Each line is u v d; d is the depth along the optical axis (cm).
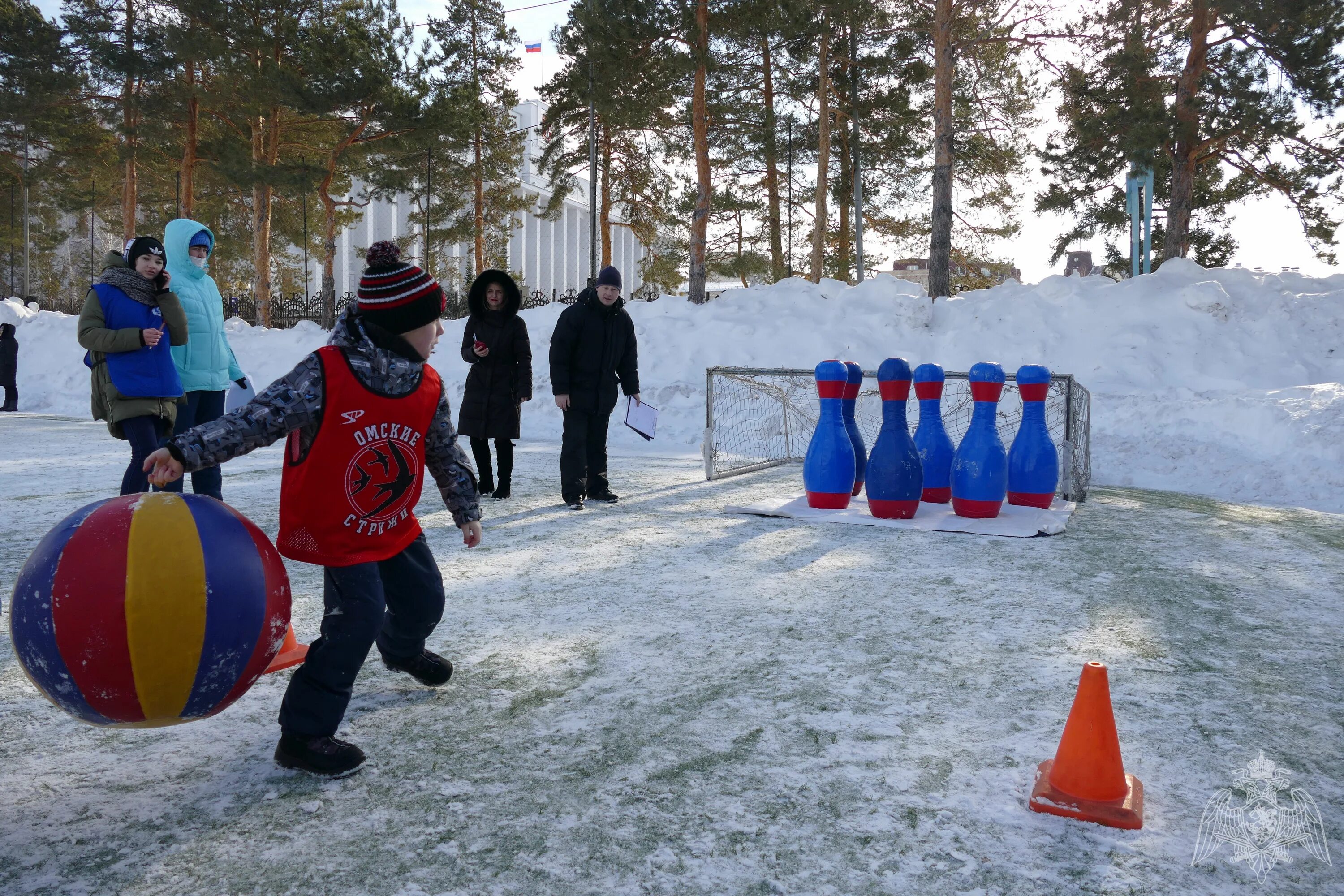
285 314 3139
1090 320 1552
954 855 199
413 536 263
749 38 2498
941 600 418
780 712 283
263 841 205
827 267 3042
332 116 2806
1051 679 312
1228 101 1934
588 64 2472
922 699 294
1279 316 1484
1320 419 991
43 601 193
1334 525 641
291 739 239
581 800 225
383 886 187
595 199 2758
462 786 233
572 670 323
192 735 269
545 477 858
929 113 2716
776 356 1566
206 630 202
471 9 3591
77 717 206
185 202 2930
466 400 708
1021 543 553
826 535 576
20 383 1848
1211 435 1048
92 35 2998
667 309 1877
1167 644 352
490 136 3734
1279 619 390
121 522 203
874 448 625
